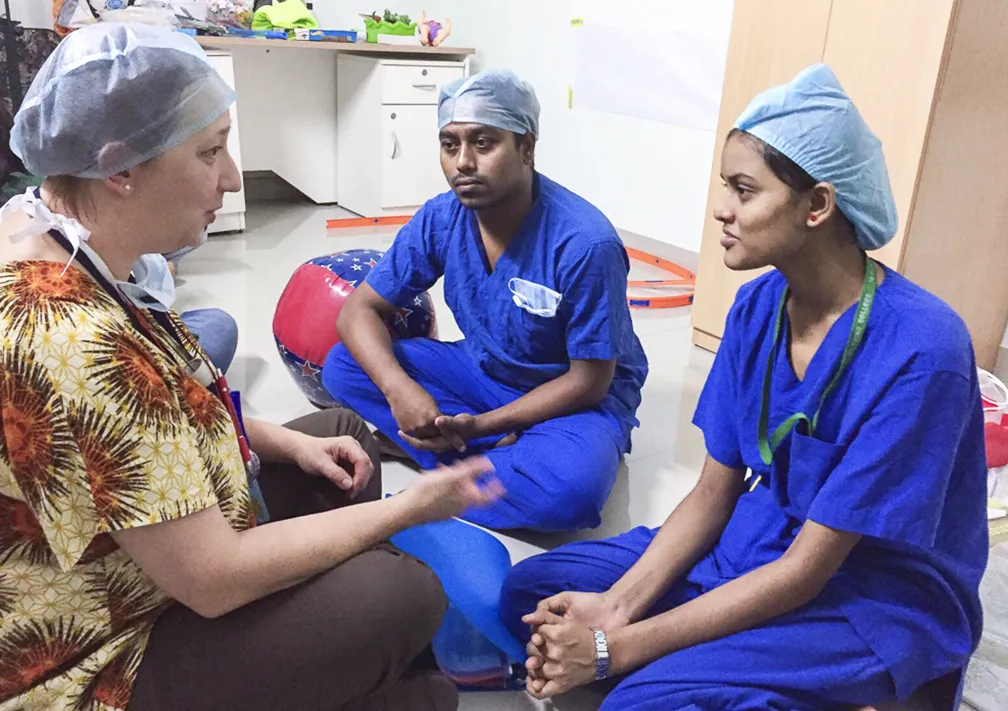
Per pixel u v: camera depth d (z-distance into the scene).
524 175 1.55
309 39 3.82
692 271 3.54
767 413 1.09
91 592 0.79
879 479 0.96
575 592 1.15
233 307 2.82
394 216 4.18
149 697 0.83
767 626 1.05
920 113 2.04
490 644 1.29
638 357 1.90
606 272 1.54
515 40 4.14
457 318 1.77
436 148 4.23
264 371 2.32
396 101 4.02
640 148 3.64
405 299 1.82
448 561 1.39
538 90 4.09
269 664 0.86
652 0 3.40
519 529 1.63
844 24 2.13
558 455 1.54
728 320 1.16
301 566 0.85
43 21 3.51
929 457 0.95
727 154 1.00
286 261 3.40
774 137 0.95
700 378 2.44
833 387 1.01
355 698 0.94
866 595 1.05
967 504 1.05
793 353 1.06
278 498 1.18
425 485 0.94
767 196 0.96
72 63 0.72
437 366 1.78
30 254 0.75
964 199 2.24
